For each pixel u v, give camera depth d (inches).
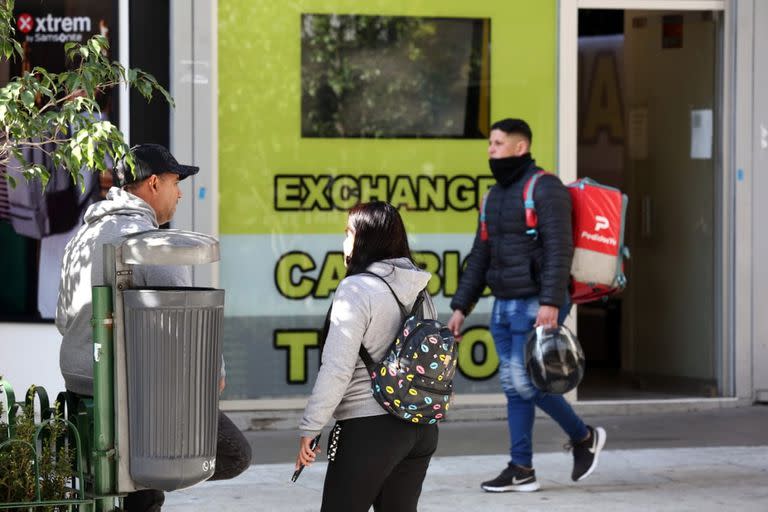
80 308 574.2
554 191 812.0
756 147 1143.6
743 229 1142.3
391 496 565.9
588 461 847.1
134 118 1020.5
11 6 602.5
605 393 1181.7
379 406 543.2
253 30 1056.2
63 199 1027.3
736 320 1145.4
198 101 1033.5
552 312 807.7
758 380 1154.0
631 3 1124.5
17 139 597.6
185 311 521.7
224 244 1059.9
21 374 1044.5
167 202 606.5
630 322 1293.1
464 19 1087.6
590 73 1434.5
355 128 1077.8
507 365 842.8
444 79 1088.2
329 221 1076.5
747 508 797.9
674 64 1199.6
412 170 1087.6
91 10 1015.6
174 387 522.6
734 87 1139.3
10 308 1040.2
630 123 1268.5
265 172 1064.2
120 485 530.9
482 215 852.0
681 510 794.2
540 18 1098.1
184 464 525.7
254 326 1067.9
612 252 826.2
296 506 804.0
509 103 1098.1
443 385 538.3
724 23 1142.3
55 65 1015.6
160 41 1028.5
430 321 541.6
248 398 1068.5
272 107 1061.8
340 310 540.7
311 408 536.4
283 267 1069.8
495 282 837.8
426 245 1093.1
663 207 1231.5
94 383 530.9
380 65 1078.4
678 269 1213.1
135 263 525.0
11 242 1035.3
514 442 845.2
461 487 857.5
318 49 1067.9
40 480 558.9
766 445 1000.2
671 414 1129.4
